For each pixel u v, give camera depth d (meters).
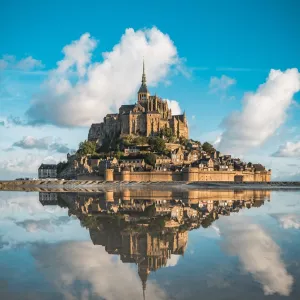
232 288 28.97
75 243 44.50
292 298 27.03
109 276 32.09
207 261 36.31
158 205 92.75
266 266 34.50
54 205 93.75
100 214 72.50
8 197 126.62
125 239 46.66
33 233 50.88
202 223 59.47
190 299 26.97
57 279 31.34
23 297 27.55
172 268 34.09
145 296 27.56
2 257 38.12
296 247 41.94
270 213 73.44
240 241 45.09
